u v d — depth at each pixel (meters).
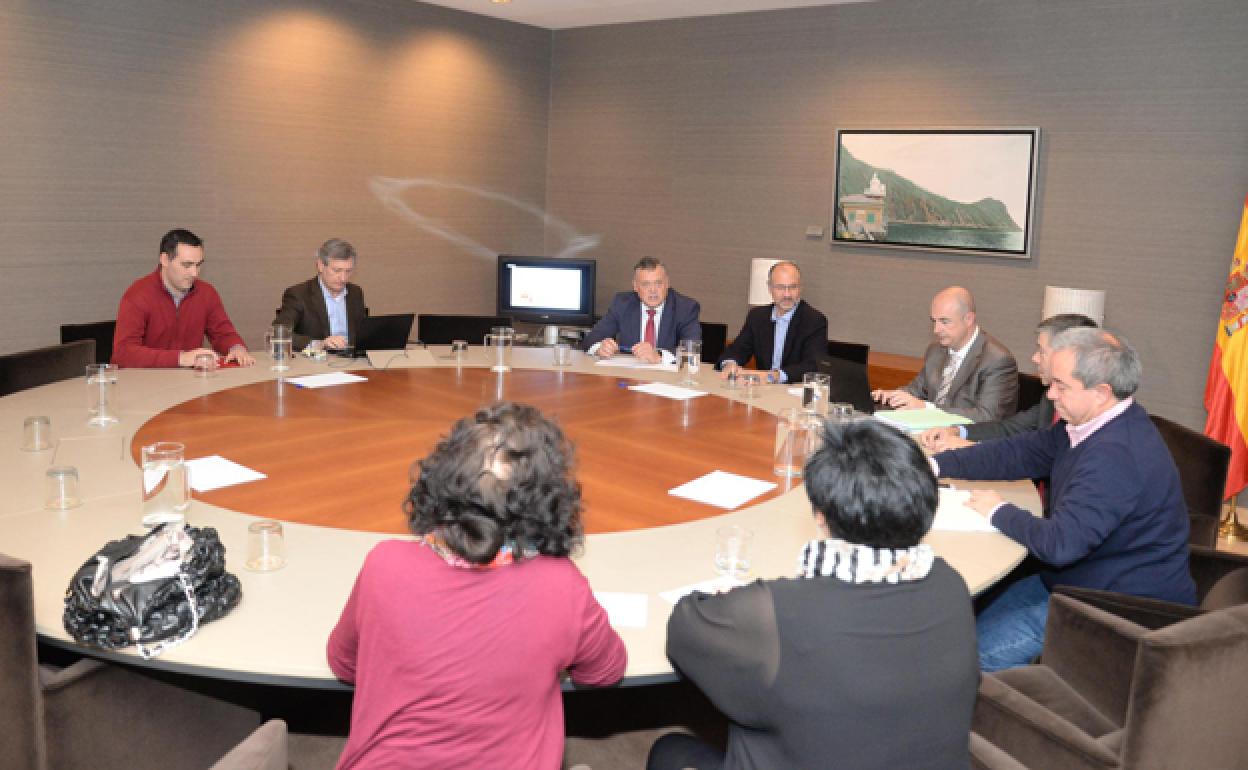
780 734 1.37
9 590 1.67
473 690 1.37
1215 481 3.17
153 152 5.64
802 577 1.45
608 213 7.75
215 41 5.83
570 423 3.32
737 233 7.05
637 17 7.18
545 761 1.44
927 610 1.41
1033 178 5.63
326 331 5.07
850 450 1.45
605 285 7.85
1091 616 2.13
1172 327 5.26
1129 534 2.47
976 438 3.39
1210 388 4.93
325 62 6.40
